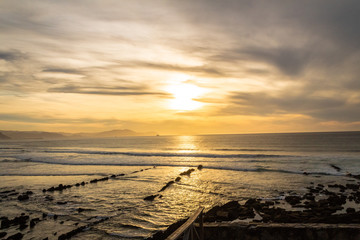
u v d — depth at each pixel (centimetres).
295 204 1647
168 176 2848
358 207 1532
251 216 1402
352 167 3156
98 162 4269
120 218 1441
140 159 4659
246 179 2573
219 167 3438
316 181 2422
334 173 2798
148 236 1167
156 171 3241
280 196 1878
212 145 10119
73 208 1655
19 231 1280
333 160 3828
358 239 786
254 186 2236
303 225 870
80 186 2364
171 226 1138
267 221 1283
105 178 2706
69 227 1320
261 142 11119
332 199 1680
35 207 1703
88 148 9319
